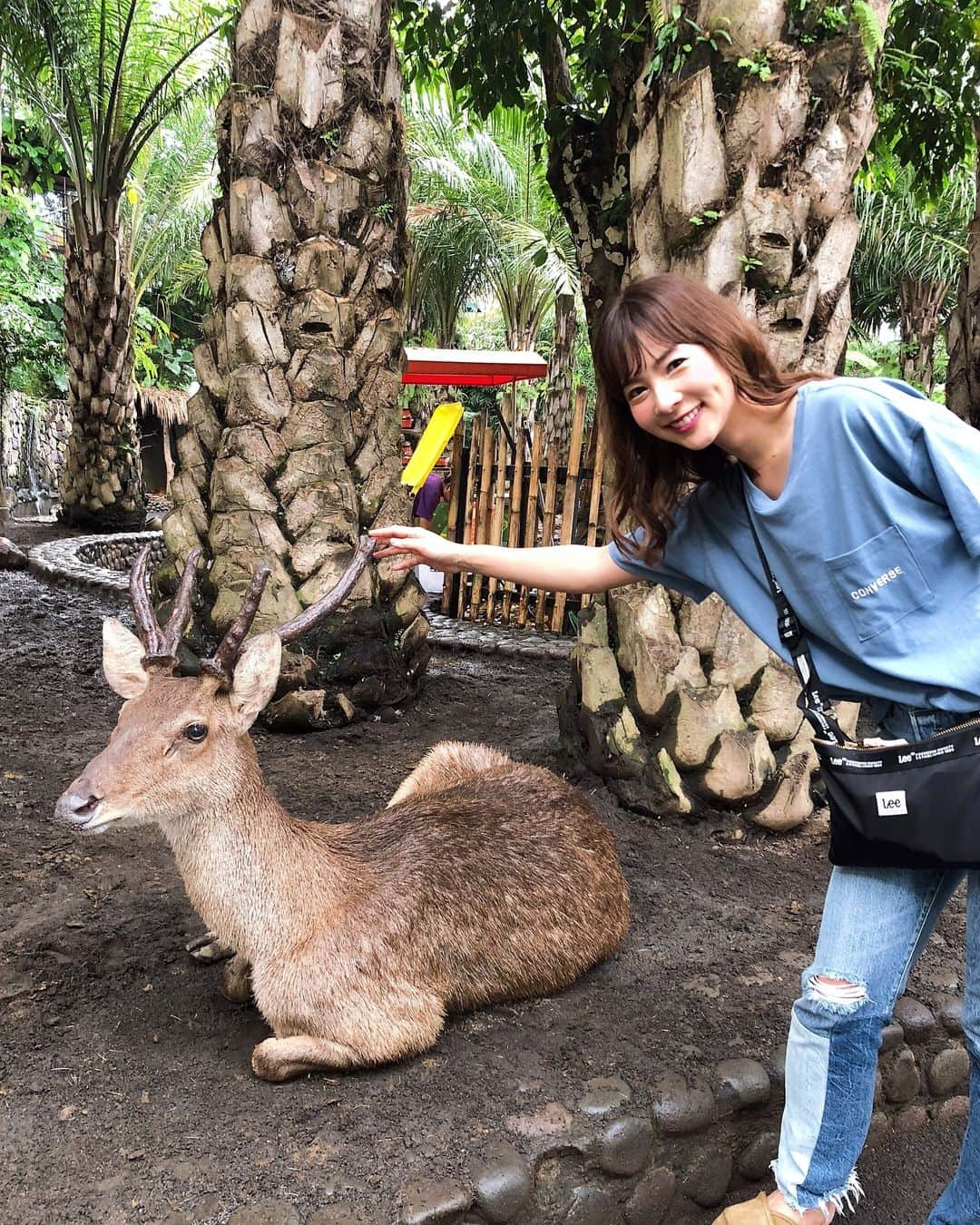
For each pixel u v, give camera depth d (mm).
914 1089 2414
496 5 4676
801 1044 1689
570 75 5234
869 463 1411
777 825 3307
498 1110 1935
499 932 2254
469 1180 1735
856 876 1628
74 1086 1942
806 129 3131
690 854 3203
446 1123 1882
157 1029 2156
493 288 13453
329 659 4312
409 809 2463
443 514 7355
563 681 5477
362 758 3936
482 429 6961
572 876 2459
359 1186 1699
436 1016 2090
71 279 10219
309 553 4160
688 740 3289
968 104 5043
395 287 4457
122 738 1895
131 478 10898
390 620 4543
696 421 1501
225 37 7754
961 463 1361
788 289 3199
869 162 5816
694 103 3072
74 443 10688
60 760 3703
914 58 4680
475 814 2482
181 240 12984
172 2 8758
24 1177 1696
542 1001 2361
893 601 1453
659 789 3346
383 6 4238
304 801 3428
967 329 4605
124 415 10727
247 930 1978
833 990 1627
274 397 4102
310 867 2033
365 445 4371
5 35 8250
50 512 14344
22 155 13461
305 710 4098
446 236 12094
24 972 2334
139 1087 1950
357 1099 1941
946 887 1641
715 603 3336
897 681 1511
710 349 1466
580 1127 1901
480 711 4723
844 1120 1674
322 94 4035
